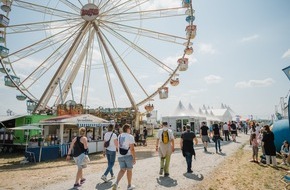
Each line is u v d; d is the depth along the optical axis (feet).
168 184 22.80
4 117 67.15
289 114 27.48
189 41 76.54
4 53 65.51
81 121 53.31
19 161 47.19
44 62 72.59
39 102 73.20
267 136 32.78
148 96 83.71
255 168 30.48
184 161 37.27
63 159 47.50
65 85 76.02
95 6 74.38
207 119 121.70
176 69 78.38
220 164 33.58
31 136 60.70
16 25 66.74
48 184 25.08
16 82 70.90
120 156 20.13
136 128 86.17
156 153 52.90
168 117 109.91
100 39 76.33
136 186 22.22
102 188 21.75
